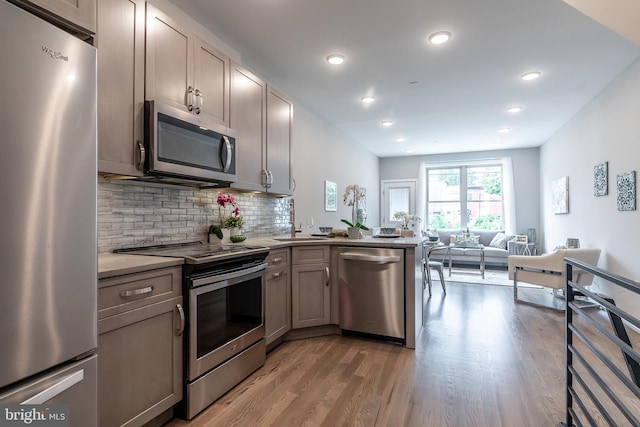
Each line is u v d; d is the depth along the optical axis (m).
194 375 1.77
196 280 1.79
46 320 0.96
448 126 5.59
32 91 0.92
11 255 0.88
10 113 0.87
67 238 1.02
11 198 0.87
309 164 4.77
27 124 0.91
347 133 6.11
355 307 2.92
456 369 2.35
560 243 5.61
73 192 1.04
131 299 1.48
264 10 2.41
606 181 3.80
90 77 1.10
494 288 5.00
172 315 1.69
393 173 8.47
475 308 3.91
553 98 4.21
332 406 1.90
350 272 2.92
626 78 3.35
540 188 7.04
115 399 1.41
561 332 3.10
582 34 2.71
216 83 2.37
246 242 2.85
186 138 2.02
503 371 2.32
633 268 3.24
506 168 7.42
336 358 2.54
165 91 1.95
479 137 6.35
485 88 3.90
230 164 2.38
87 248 1.09
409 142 6.82
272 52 3.04
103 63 1.61
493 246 7.10
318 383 2.16
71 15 1.18
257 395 2.01
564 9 2.38
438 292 4.74
